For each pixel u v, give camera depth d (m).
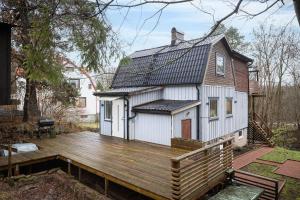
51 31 3.52
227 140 7.19
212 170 6.42
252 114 18.50
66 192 6.46
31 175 7.30
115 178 6.42
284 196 8.13
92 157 8.35
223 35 12.98
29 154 8.71
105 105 13.19
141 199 6.75
